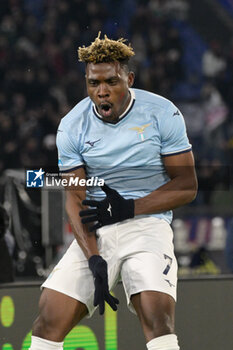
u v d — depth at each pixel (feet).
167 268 30.27
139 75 134.82
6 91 124.88
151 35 144.36
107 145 31.24
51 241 45.37
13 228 48.75
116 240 31.32
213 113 137.49
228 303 40.68
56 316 30.04
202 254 61.52
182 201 31.45
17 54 130.82
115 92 30.07
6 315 38.34
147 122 31.12
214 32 156.25
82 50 30.50
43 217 45.55
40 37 135.03
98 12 142.10
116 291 39.42
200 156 128.57
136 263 30.32
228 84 143.13
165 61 141.08
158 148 31.40
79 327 38.81
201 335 40.19
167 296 29.40
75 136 31.71
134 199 31.27
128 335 39.34
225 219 69.56
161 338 28.43
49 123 119.55
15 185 49.11
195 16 156.04
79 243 31.07
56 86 126.72
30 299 38.75
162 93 138.51
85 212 30.45
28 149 112.68
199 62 151.64
